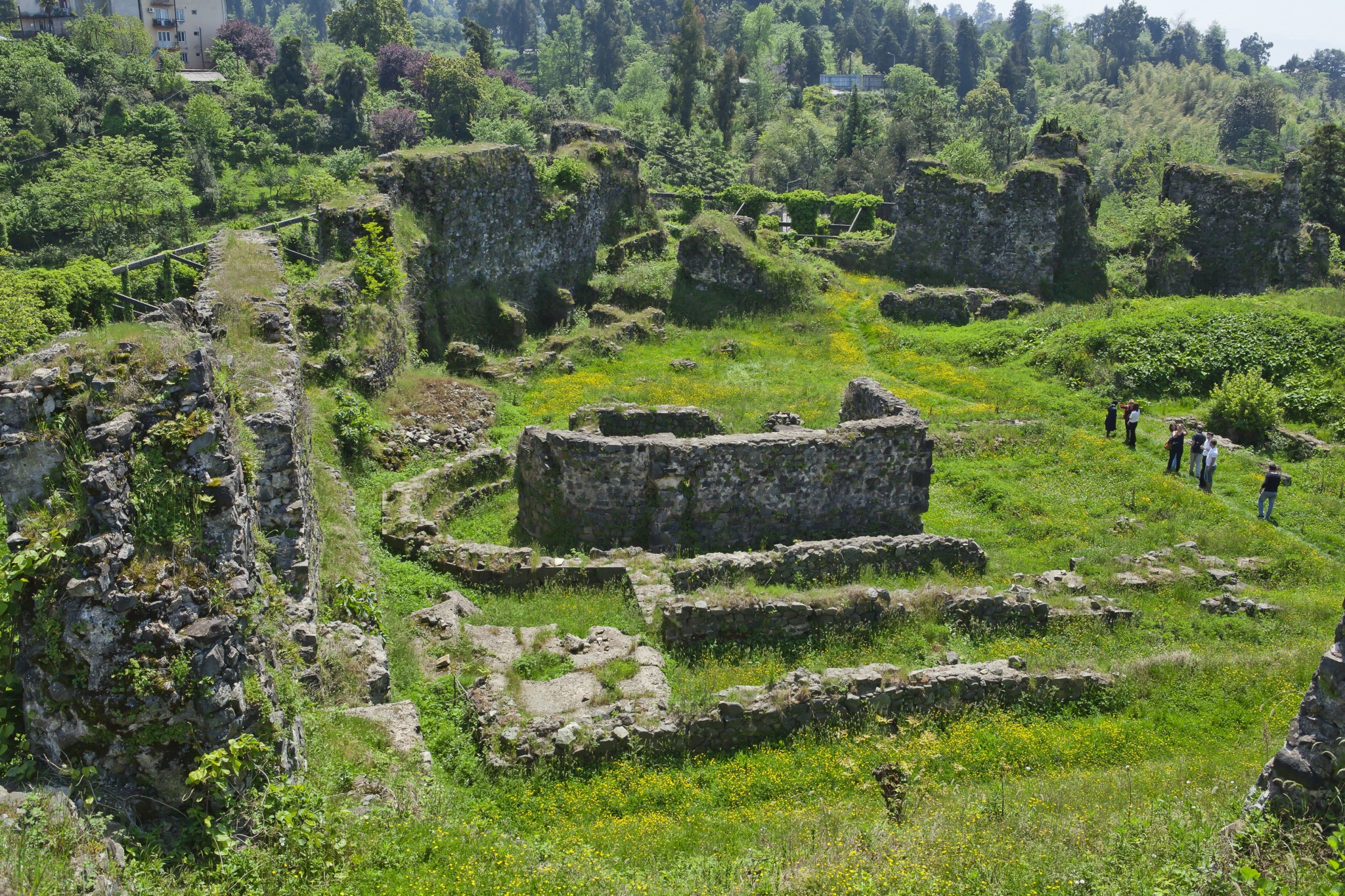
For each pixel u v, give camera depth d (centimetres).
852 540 1633
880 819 930
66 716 696
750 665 1298
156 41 10506
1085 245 3941
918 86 12012
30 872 588
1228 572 1712
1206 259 3909
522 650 1256
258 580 837
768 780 1056
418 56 9844
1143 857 779
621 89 12088
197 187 6562
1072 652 1370
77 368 735
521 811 984
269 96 8344
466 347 2664
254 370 1230
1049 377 2850
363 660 1090
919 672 1222
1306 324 2748
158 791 716
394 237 2548
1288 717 1222
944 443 2338
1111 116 13062
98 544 691
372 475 1853
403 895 718
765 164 7806
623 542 1695
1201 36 19700
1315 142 4556
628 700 1137
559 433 1695
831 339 3238
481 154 3034
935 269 3997
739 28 14012
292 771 807
